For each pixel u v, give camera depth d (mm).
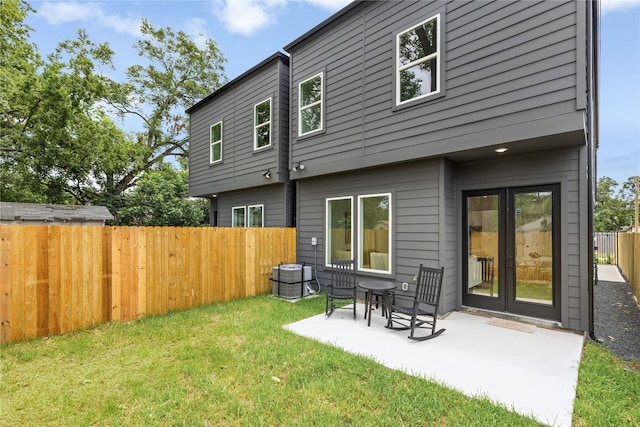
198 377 3051
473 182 5445
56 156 12625
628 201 23906
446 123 4867
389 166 5941
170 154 19609
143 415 2457
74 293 4445
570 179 4484
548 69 3926
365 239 6383
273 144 8117
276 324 4688
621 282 8695
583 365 3297
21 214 9828
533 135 4020
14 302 3971
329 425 2326
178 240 5602
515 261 5035
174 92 18312
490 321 4793
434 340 4031
